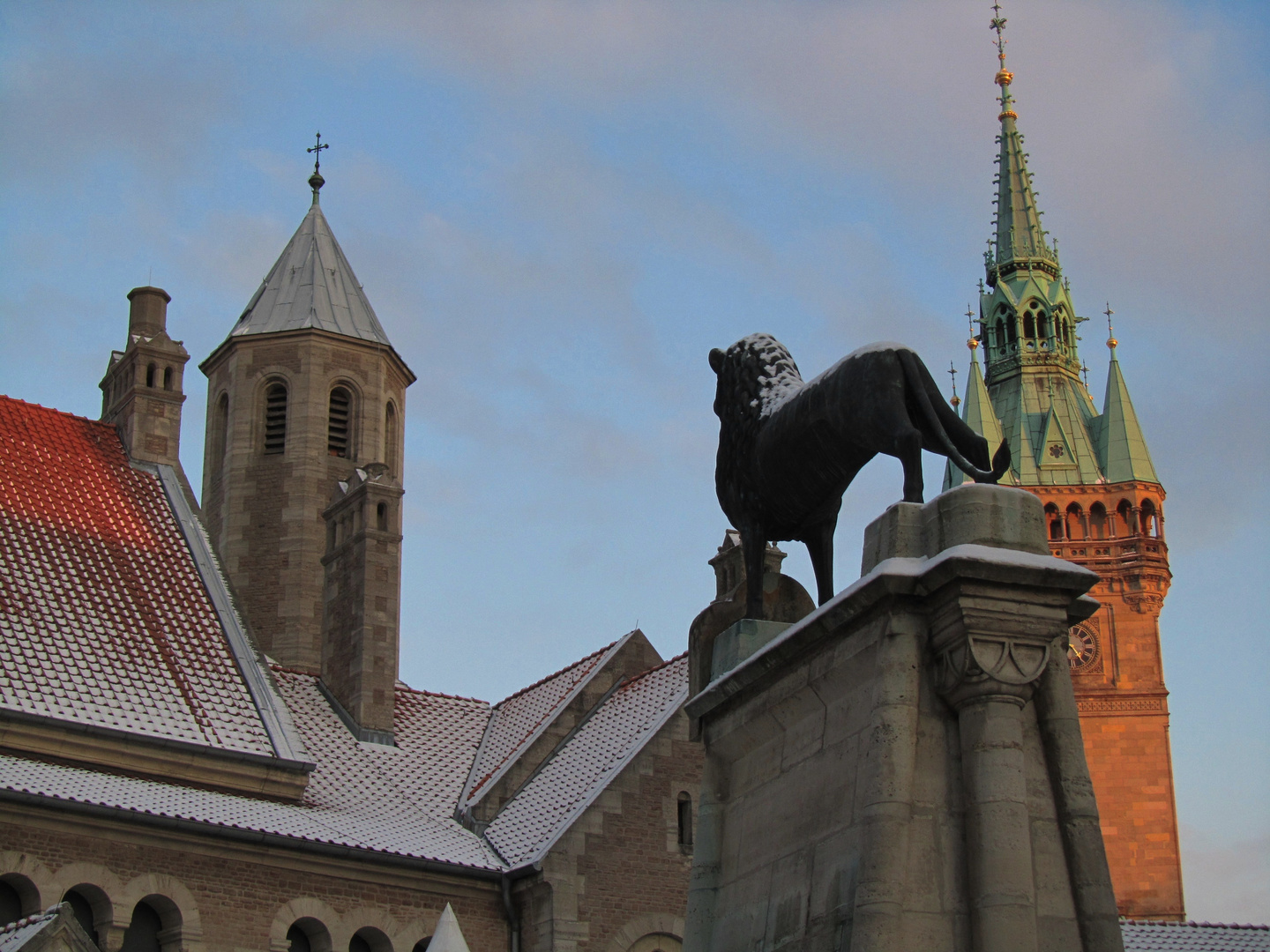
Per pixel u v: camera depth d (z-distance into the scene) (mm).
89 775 36062
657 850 40000
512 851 40406
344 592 47375
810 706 15078
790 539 17062
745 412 16938
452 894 38938
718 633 17531
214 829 35594
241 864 36219
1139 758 117875
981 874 12984
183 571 43438
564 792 42062
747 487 16844
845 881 13844
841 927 13734
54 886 33531
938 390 14953
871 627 14133
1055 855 13172
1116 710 118875
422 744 46219
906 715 13508
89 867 34094
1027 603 13492
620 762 41250
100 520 43438
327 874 37375
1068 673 13539
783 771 15367
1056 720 13406
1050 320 130500
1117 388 127062
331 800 40531
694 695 17109
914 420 15039
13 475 43188
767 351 17203
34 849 33562
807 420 15734
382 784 42969
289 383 56406
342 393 57156
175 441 46906
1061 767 13320
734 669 16000
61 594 40312
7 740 35406
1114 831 116500
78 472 44594
